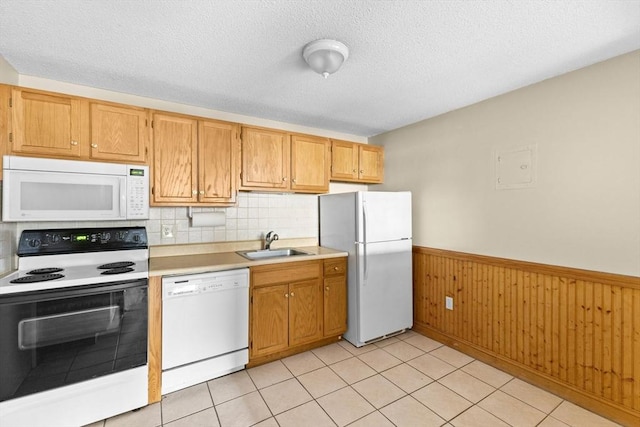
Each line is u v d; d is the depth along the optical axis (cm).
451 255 277
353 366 241
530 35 160
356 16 143
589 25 151
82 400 170
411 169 319
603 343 186
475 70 200
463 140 269
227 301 224
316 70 175
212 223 262
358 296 273
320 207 331
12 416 154
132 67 195
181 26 151
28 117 183
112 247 222
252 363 241
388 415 184
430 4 135
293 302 255
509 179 236
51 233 205
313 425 175
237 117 289
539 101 218
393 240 291
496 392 208
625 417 176
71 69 197
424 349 272
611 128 184
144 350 189
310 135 301
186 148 237
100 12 139
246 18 145
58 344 165
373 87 227
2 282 161
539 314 217
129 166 212
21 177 180
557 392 205
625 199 179
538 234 219
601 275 186
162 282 199
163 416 183
